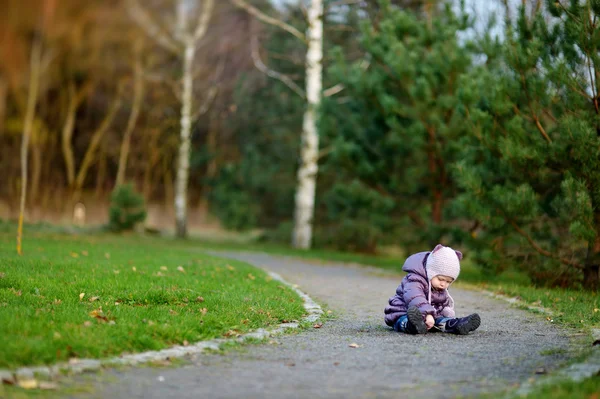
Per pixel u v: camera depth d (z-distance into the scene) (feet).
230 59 116.26
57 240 62.85
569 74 36.19
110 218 92.07
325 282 41.91
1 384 14.55
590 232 35.63
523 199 38.45
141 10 119.44
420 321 22.41
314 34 82.43
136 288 28.53
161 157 155.94
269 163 127.13
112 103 144.56
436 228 54.95
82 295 25.61
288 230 101.50
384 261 65.67
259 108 125.18
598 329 23.84
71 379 15.44
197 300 27.09
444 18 56.90
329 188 102.12
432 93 54.08
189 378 16.14
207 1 98.43
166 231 109.40
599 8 35.27
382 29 56.70
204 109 102.94
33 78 127.13
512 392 14.62
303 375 16.70
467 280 46.34
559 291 38.40
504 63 41.32
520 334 23.24
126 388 15.02
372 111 60.85
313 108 78.43
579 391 14.26
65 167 143.33
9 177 131.44
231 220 118.42
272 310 25.90
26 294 24.67
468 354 19.48
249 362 18.03
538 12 38.37
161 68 134.21
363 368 17.54
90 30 138.10
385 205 67.21
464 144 44.45
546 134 39.34
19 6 134.31
